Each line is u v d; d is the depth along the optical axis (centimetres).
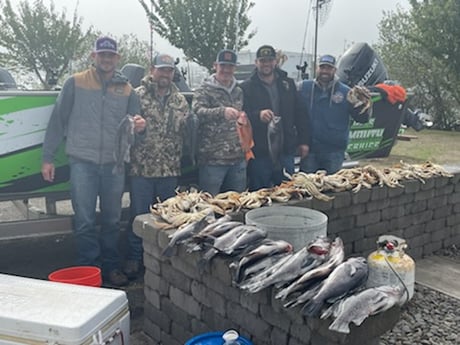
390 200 433
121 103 411
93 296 245
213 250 254
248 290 226
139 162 429
